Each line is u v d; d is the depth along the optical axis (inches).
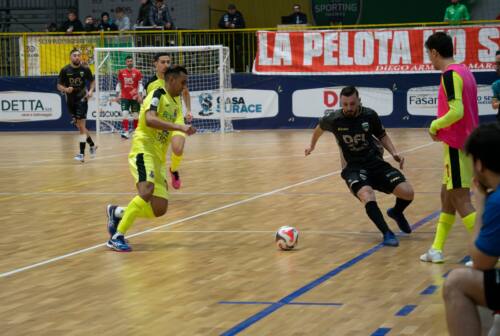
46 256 323.6
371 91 1043.9
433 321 220.4
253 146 838.5
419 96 1032.2
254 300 248.2
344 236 356.5
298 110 1063.6
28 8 1219.2
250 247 335.3
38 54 1110.4
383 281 270.2
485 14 1122.7
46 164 693.3
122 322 226.5
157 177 333.4
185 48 1022.4
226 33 1090.7
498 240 162.1
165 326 221.5
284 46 1060.5
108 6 1230.9
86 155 776.3
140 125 334.3
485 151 162.1
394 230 368.5
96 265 305.0
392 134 944.9
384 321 221.5
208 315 231.8
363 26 1059.9
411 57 1029.8
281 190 507.2
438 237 299.4
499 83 482.9
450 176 285.0
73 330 219.6
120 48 1024.9
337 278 276.2
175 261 310.0
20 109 1112.8
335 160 684.1
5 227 394.0
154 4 1150.3
